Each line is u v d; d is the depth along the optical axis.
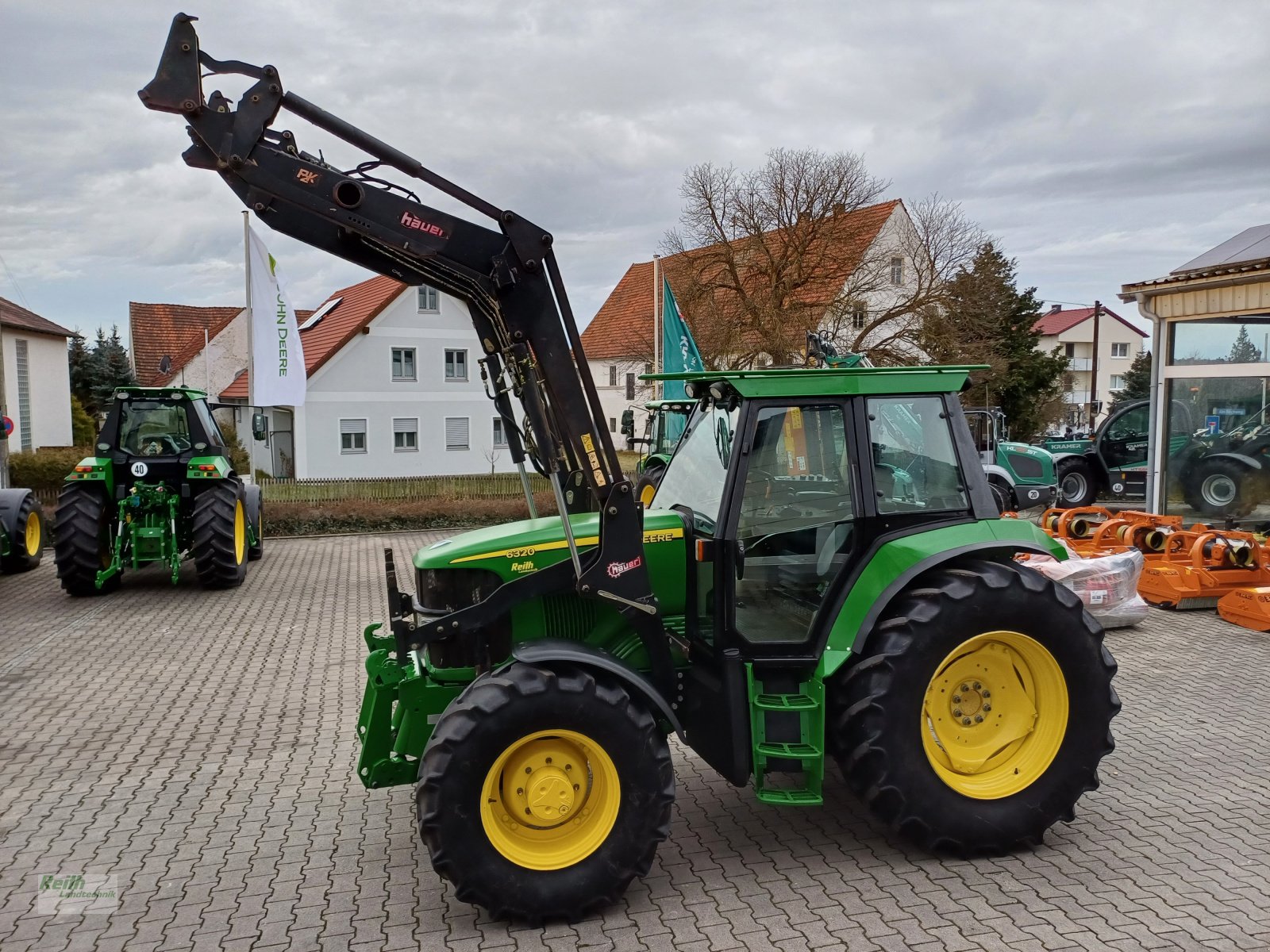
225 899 3.68
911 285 29.80
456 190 3.64
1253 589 8.02
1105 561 7.81
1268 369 10.93
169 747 5.45
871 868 3.86
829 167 23.72
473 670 4.04
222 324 39.19
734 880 3.78
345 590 10.38
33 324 24.95
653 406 12.75
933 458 4.05
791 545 3.92
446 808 3.32
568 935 3.38
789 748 3.76
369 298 32.25
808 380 3.90
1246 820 4.27
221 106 3.53
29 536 11.62
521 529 4.10
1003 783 3.91
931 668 3.78
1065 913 3.45
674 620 4.18
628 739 3.47
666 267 25.30
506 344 3.80
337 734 5.68
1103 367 67.88
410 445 32.28
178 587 10.55
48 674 6.99
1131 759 5.05
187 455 10.11
